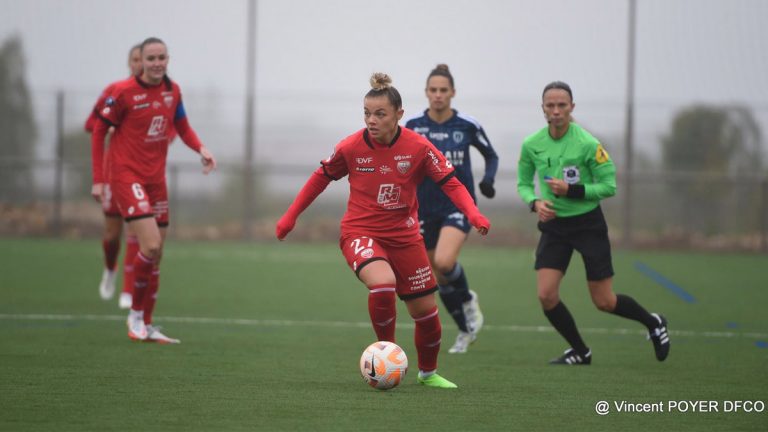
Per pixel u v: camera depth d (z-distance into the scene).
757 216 74.06
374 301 21.09
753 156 74.75
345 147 21.55
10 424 17.61
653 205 74.69
